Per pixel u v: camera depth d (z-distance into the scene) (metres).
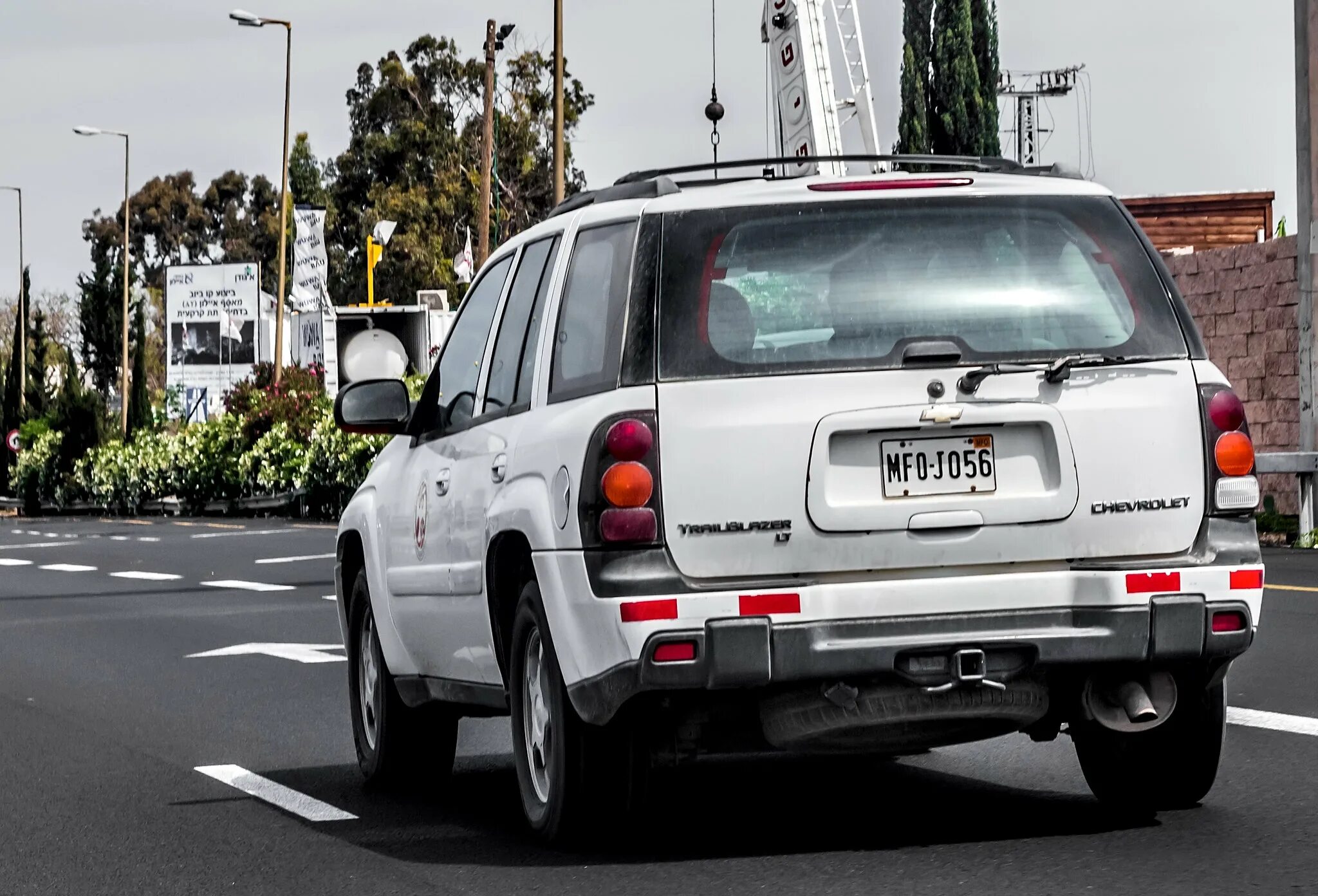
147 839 9.97
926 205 8.61
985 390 8.26
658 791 10.61
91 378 129.38
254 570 34.19
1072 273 8.57
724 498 8.13
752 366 8.25
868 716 8.23
